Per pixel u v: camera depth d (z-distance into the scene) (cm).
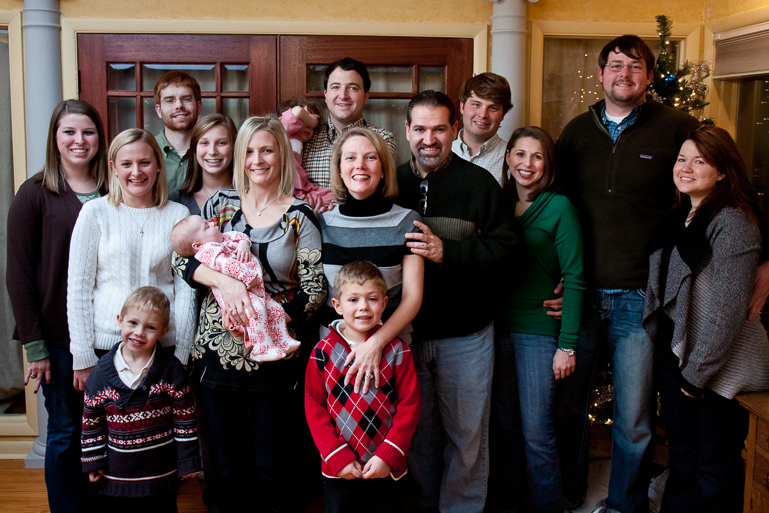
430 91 220
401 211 208
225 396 210
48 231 229
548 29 316
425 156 218
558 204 229
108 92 306
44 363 230
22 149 302
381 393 191
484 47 315
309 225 209
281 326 201
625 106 240
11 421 312
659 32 292
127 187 218
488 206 222
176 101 274
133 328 205
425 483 243
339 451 190
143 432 208
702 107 287
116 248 218
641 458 241
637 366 236
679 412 226
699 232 212
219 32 306
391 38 313
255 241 209
